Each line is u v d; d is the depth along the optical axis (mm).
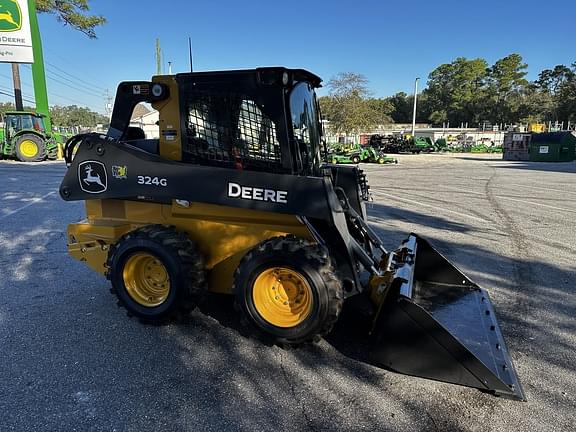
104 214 3980
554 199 11062
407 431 2471
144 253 3518
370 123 41625
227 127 3398
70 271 5004
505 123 83125
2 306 4043
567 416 2609
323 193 3111
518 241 6680
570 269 5320
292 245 3148
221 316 3863
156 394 2768
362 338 3502
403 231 7320
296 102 3506
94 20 25828
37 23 21203
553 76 92188
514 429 2494
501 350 3064
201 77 3393
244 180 3279
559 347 3420
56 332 3555
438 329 2795
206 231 3615
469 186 13922
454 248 6254
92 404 2658
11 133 19406
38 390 2789
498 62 83562
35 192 10648
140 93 3584
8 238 6434
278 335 3236
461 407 2682
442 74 88312
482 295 3914
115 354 3232
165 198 3512
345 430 2473
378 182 15148
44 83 21688
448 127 83000
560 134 27844
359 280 3521
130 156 3562
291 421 2539
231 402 2703
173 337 3494
